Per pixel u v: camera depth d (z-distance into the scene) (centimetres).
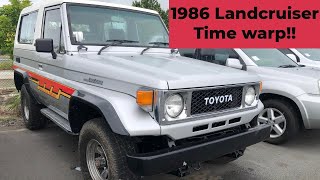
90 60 384
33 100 572
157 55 470
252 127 387
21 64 611
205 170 448
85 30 438
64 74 426
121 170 318
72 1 445
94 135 339
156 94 299
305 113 515
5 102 841
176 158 303
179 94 309
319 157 509
